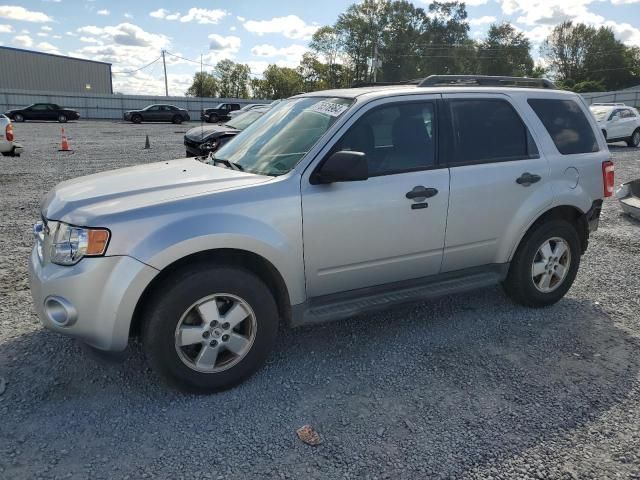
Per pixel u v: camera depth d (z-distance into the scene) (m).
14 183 10.70
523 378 3.52
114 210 3.03
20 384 3.34
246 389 3.36
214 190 3.26
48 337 3.96
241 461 2.70
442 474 2.62
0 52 59.69
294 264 3.41
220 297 3.22
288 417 3.07
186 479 2.56
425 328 4.27
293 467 2.66
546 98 4.60
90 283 2.93
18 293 4.82
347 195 3.54
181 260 3.19
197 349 3.28
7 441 2.81
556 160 4.46
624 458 2.75
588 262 6.03
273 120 4.28
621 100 53.06
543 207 4.34
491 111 4.26
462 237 4.08
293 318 3.53
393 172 3.75
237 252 3.31
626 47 86.94
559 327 4.30
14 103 49.19
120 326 2.97
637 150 19.41
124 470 2.62
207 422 3.02
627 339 4.11
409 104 3.90
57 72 65.06
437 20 81.62
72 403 3.17
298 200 3.38
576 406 3.20
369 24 78.50
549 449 2.81
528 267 4.47
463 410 3.15
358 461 2.71
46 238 3.21
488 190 4.09
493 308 4.67
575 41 87.94
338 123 3.60
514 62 83.62
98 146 19.81
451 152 4.00
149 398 3.24
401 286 3.99
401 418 3.07
